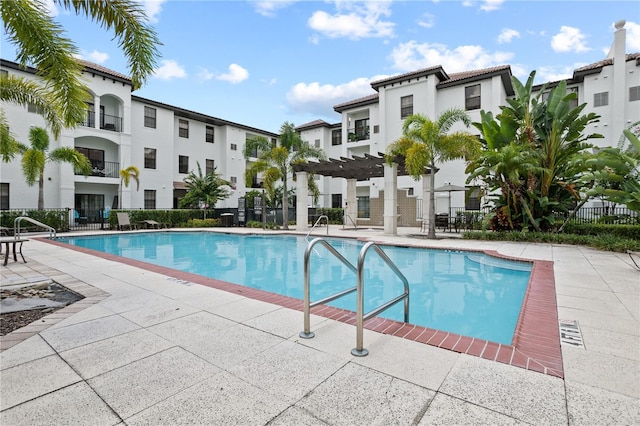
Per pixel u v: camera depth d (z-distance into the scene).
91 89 19.06
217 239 13.85
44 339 2.94
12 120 16.61
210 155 26.55
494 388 2.13
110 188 21.31
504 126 11.50
